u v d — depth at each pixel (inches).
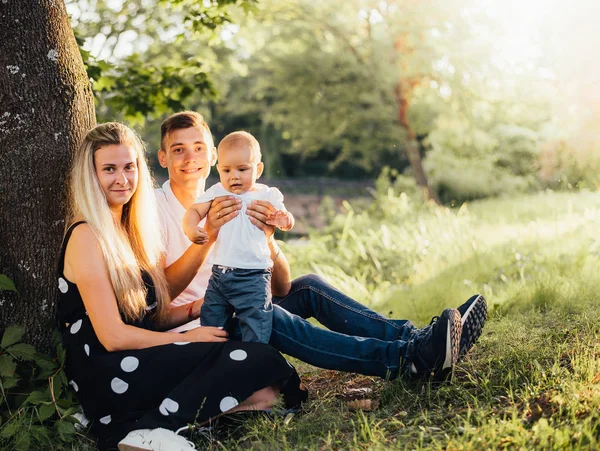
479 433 100.8
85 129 143.0
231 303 129.0
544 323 158.4
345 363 127.3
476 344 146.6
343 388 140.3
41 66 136.3
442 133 766.5
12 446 121.3
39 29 136.3
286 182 1064.2
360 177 1307.8
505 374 124.5
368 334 136.9
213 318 130.9
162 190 149.7
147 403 119.6
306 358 128.5
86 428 124.3
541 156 615.8
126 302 125.0
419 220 385.7
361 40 779.4
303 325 129.3
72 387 128.9
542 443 94.1
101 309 120.2
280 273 141.1
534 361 124.9
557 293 184.7
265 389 123.2
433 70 724.0
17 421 122.6
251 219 130.6
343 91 759.7
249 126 1282.0
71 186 129.2
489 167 710.5
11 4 134.0
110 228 124.8
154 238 136.1
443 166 746.2
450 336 117.6
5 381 125.3
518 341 140.3
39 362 127.8
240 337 129.0
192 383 117.8
